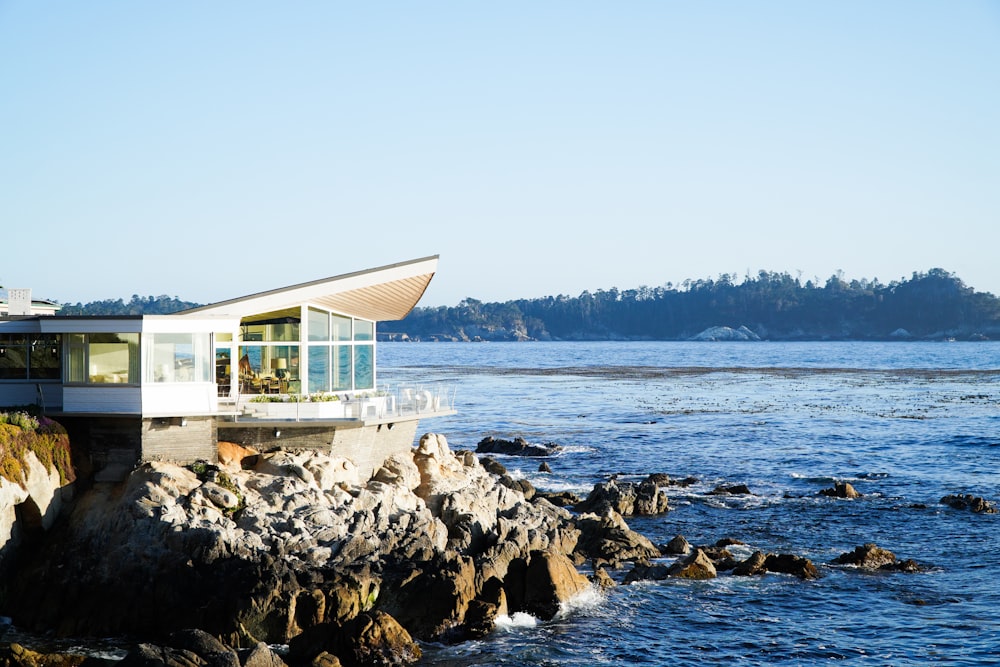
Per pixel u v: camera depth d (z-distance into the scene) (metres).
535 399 130.88
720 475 67.06
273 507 34.62
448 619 31.78
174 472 34.78
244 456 38.19
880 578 39.31
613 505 52.53
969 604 36.09
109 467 35.53
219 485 34.78
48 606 31.88
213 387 36.69
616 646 31.69
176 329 35.72
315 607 30.28
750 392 138.50
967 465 69.81
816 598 36.72
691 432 90.69
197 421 36.34
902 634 33.19
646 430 92.81
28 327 37.25
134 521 32.72
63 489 34.62
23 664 27.86
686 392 139.88
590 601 35.53
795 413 107.19
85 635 31.27
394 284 43.34
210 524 32.59
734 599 36.47
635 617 34.28
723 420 100.81
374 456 42.28
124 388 35.19
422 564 33.06
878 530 48.62
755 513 53.00
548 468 69.44
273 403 40.22
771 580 38.78
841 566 40.84
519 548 37.22
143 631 31.30
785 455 75.75
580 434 90.38
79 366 35.56
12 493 32.12
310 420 38.62
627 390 145.12
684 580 38.38
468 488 43.28
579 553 42.03
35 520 33.56
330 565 32.34
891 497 57.56
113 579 32.06
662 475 63.75
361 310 45.84
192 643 26.58
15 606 32.12
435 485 42.62
